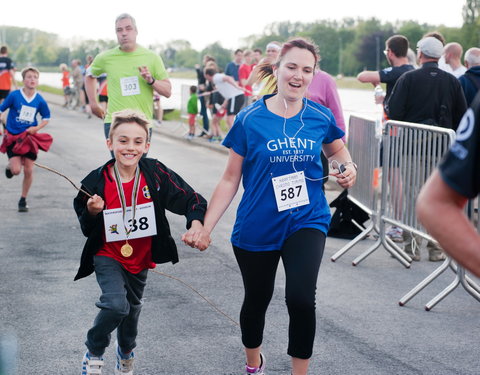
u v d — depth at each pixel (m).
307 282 3.51
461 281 5.45
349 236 7.70
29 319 4.98
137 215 3.71
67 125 21.39
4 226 7.93
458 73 9.05
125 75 7.45
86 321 4.96
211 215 3.80
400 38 7.66
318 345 4.61
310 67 3.69
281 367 4.27
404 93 6.93
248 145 3.72
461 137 1.67
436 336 4.83
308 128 3.75
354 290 5.86
